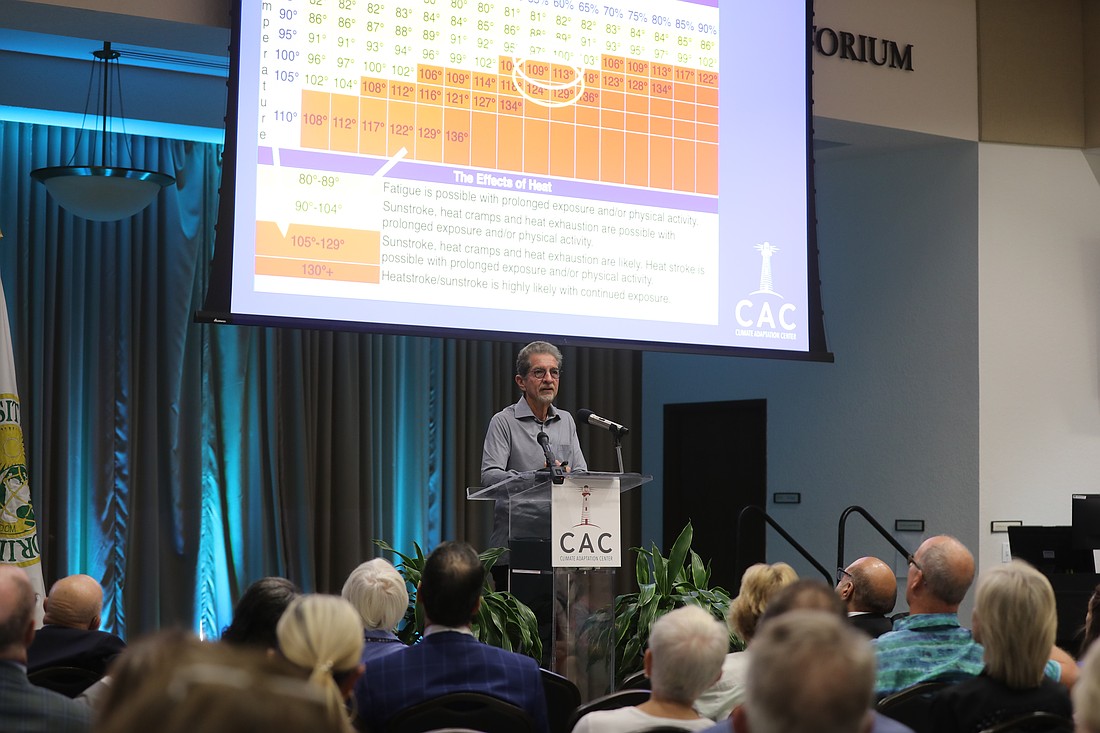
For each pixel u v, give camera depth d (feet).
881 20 27.84
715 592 20.47
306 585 30.81
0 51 27.58
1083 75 29.71
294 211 21.36
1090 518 25.98
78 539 28.66
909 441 29.30
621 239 24.03
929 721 10.83
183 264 30.19
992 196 28.73
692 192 24.73
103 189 23.89
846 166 30.94
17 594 9.23
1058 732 9.71
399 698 11.51
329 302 21.54
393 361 32.58
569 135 23.70
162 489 29.66
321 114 21.66
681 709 9.84
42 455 28.22
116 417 29.27
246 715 2.97
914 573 13.03
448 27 22.77
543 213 23.35
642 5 24.53
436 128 22.56
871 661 5.11
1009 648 10.45
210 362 30.48
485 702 11.13
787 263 25.54
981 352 28.30
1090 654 6.49
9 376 20.27
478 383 34.01
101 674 14.08
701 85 24.98
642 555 20.56
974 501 28.04
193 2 21.43
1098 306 29.48
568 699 13.65
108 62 28.22
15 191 28.55
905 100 27.94
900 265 29.76
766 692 5.06
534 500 17.01
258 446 30.66
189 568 29.68
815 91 26.91
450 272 22.50
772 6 25.70
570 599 16.55
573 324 23.52
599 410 35.91
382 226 22.03
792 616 5.37
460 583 11.79
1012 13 29.22
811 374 31.50
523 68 23.38
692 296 24.62
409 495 32.81
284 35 21.47
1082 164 29.68
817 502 31.12
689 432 35.53
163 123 29.40
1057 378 28.96
